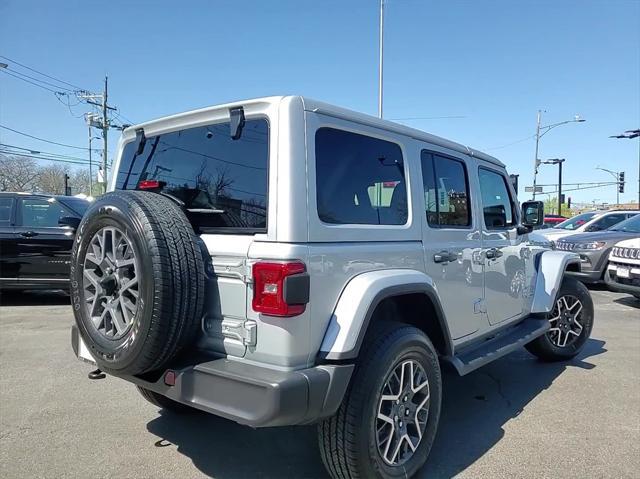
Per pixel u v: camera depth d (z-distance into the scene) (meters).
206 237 2.82
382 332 2.95
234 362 2.66
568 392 4.75
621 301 9.84
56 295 9.76
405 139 3.45
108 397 4.48
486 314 4.29
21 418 4.00
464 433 3.84
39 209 8.52
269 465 3.31
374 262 3.00
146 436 3.71
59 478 3.11
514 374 5.32
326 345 2.64
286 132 2.63
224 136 2.94
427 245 3.49
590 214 15.03
